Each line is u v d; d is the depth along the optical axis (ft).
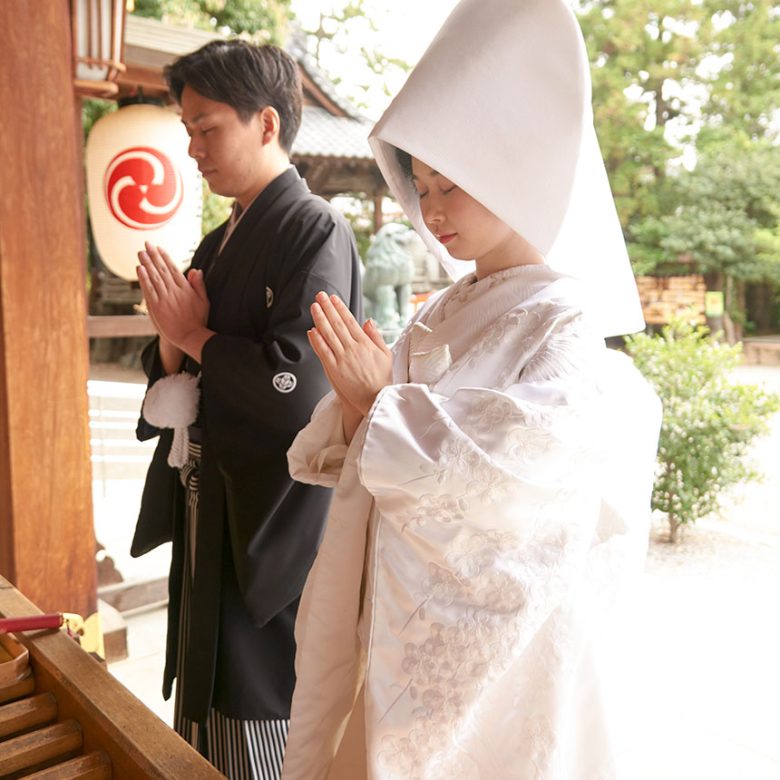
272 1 30.35
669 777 7.36
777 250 37.29
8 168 7.13
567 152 3.26
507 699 3.46
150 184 9.87
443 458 3.09
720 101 40.88
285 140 5.79
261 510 5.18
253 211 5.62
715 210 38.73
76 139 7.72
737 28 39.06
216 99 5.39
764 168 37.32
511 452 3.10
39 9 7.07
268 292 5.48
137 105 10.01
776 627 10.75
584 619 3.54
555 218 3.26
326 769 3.92
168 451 6.11
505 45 3.28
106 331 11.70
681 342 15.05
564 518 3.31
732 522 16.02
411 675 3.32
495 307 3.73
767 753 7.75
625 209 41.09
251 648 5.44
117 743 2.75
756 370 35.45
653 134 40.16
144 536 6.32
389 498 3.26
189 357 5.95
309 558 5.41
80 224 7.62
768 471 19.56
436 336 3.87
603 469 3.53
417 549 3.32
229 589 5.41
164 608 10.96
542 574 3.27
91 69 8.05
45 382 7.53
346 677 3.87
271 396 5.09
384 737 3.33
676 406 14.42
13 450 7.43
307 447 4.13
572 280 3.71
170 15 25.99
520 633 3.24
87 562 7.89
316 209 5.55
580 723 3.60
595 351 3.42
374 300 21.67
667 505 14.32
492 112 3.24
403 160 3.97
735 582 12.52
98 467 18.04
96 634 7.83
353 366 3.58
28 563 7.57
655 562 13.50
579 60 3.26
